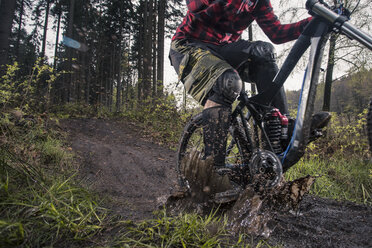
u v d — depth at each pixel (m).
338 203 2.00
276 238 1.23
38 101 4.25
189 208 1.41
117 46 27.33
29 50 24.77
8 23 6.22
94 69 22.59
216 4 1.59
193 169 1.42
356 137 3.68
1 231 0.91
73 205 1.35
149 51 12.01
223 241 1.13
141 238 1.06
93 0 16.52
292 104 2.62
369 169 2.85
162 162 3.26
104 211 1.39
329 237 1.27
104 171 2.60
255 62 1.62
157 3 16.88
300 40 1.40
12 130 2.62
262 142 1.52
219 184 1.43
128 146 4.29
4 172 1.41
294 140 1.34
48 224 1.08
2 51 6.06
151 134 5.66
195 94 1.60
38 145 2.58
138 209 1.53
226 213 1.37
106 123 6.42
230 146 1.79
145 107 7.59
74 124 5.31
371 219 1.56
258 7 1.72
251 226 1.23
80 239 1.03
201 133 1.78
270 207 1.47
